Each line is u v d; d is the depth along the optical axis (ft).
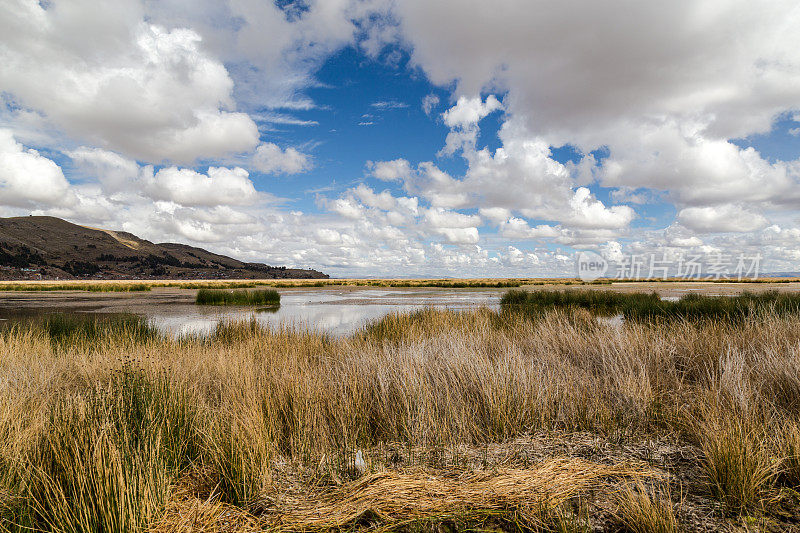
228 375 15.69
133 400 10.84
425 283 232.94
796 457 7.77
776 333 18.01
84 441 8.38
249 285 213.87
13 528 6.73
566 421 11.37
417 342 21.49
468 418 11.44
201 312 67.82
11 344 22.44
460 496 7.38
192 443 9.86
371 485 7.68
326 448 9.93
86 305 85.15
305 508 7.31
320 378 14.79
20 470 8.15
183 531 6.60
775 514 6.78
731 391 11.46
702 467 8.38
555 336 21.26
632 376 13.37
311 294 135.44
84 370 16.53
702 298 44.86
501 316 37.68
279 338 26.07
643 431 10.54
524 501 7.27
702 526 6.49
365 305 82.23
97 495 6.75
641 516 6.43
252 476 7.92
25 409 11.71
